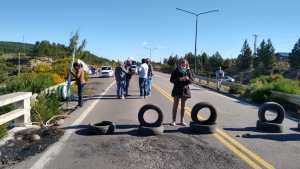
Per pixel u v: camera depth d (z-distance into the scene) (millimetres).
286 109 17828
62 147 8898
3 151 8406
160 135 10328
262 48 108562
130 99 20266
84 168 7316
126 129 11188
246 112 15875
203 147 9023
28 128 10734
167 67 90125
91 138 9883
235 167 7457
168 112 15094
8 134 9711
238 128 11711
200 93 26641
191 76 11891
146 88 22344
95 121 12586
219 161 7852
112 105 17312
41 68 34906
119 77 20703
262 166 7566
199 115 14297
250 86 24250
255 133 10906
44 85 18109
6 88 16281
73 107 16422
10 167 7352
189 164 7613
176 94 11742
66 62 38281
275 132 11078
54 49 92562
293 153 8617
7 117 9758
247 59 107312
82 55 48188
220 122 12844
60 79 26172
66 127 11422
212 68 96312
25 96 11016
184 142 9516
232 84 28359
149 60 21781
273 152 8672
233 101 21062
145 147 8961
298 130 11586
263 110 11484
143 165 7520
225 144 9375
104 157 8070
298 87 22062
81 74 16562
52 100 14906
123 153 8398
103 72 53812
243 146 9203
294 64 106625
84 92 24781
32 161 7758
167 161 7805
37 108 12539
